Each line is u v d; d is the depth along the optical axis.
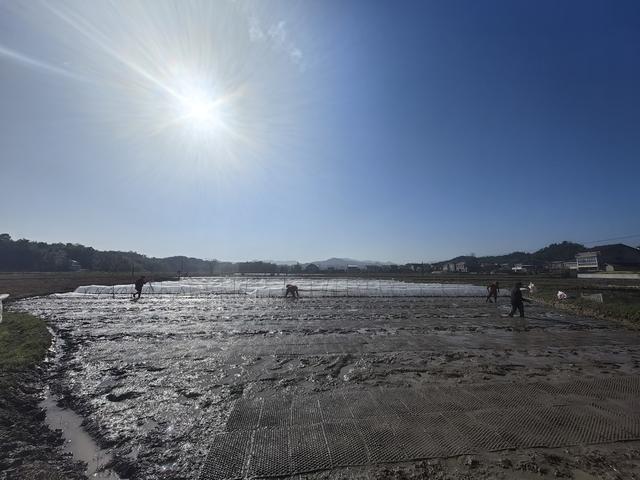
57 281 40.56
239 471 3.85
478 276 63.50
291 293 28.25
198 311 17.73
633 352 9.48
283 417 5.21
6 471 3.74
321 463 3.98
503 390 6.36
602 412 5.41
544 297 23.20
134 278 50.31
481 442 4.47
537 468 3.89
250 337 11.10
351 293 28.73
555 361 8.47
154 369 7.69
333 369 7.72
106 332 11.86
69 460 4.15
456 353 9.17
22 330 11.07
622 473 3.81
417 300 24.02
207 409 5.54
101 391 6.36
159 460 4.10
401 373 7.43
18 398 5.86
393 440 4.51
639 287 30.33
